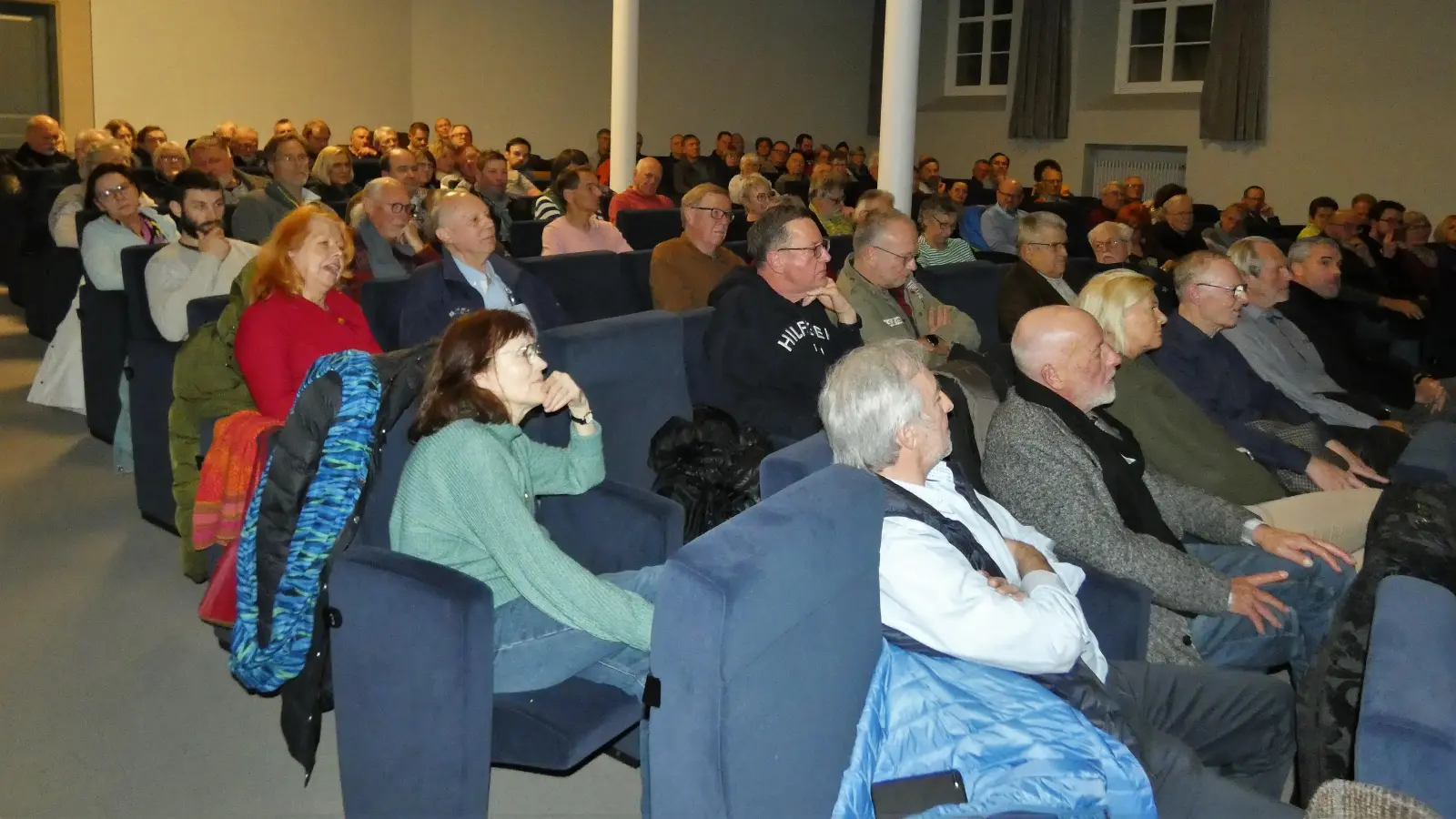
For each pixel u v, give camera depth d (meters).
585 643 1.77
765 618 1.20
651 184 5.84
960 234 6.70
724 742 1.17
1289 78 8.85
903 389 1.60
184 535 2.80
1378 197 8.41
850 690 1.38
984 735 1.37
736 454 2.37
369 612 1.66
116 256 3.73
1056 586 1.58
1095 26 10.18
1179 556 2.01
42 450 3.88
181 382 2.71
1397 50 8.21
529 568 1.70
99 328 3.77
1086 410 2.17
